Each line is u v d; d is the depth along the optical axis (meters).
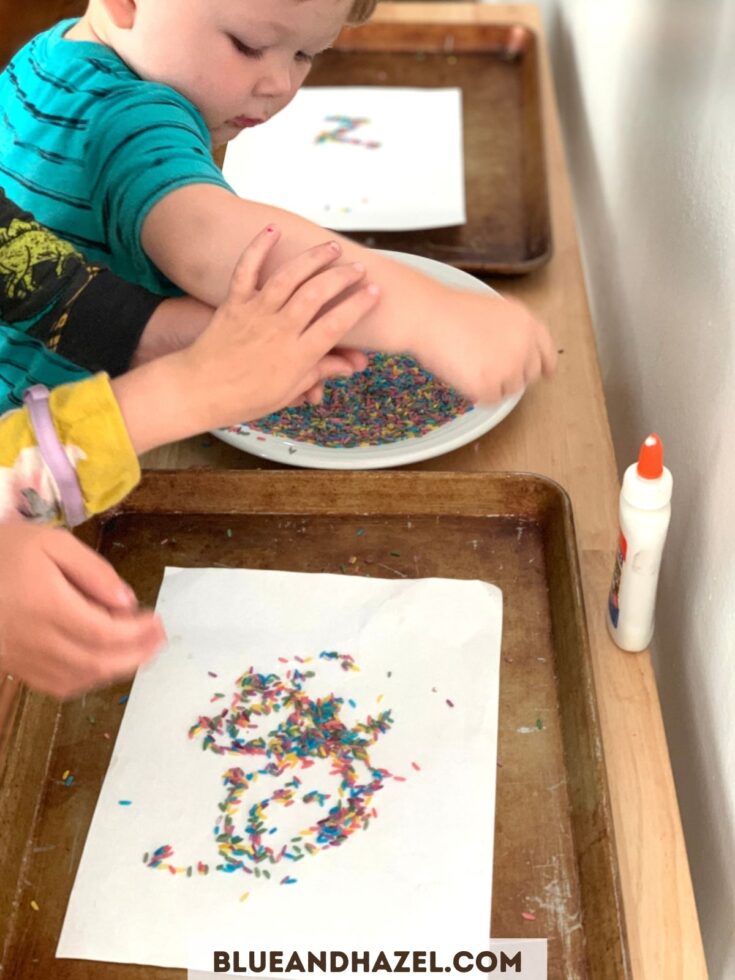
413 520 0.86
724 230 0.80
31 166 0.74
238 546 0.84
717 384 0.80
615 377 1.26
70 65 0.74
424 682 0.75
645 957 0.62
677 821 0.68
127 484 0.61
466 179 1.27
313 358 0.60
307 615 0.79
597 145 1.44
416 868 0.64
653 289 1.06
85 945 0.62
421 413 0.91
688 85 0.95
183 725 0.72
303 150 1.30
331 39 0.75
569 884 0.64
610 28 1.35
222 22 0.70
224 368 0.59
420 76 1.46
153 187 0.67
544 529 0.84
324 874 0.64
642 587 0.72
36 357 0.76
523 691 0.74
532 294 1.08
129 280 0.76
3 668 0.59
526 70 1.45
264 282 0.65
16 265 0.69
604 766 0.66
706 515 0.81
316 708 0.73
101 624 0.53
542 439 0.93
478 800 0.68
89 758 0.71
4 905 0.63
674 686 0.93
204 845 0.66
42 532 0.55
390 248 1.15
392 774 0.69
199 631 0.78
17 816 0.66
